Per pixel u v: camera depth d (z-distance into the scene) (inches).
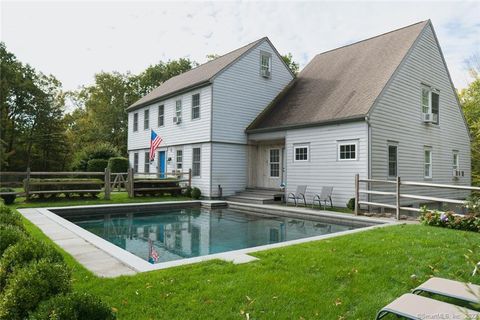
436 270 172.9
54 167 1315.2
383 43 636.7
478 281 158.6
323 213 443.8
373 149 480.4
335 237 264.7
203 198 652.7
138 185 635.5
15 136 1225.4
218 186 645.9
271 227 407.2
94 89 1366.9
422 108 594.9
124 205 517.3
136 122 941.8
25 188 528.1
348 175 495.5
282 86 747.4
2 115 1159.0
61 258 128.6
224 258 201.6
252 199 592.7
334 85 615.8
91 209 493.0
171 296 142.4
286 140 594.6
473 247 138.4
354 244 234.1
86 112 1449.3
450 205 634.2
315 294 146.6
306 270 178.2
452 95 682.8
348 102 529.0
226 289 149.5
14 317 90.7
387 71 542.0
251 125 684.7
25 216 386.3
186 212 543.8
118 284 154.6
